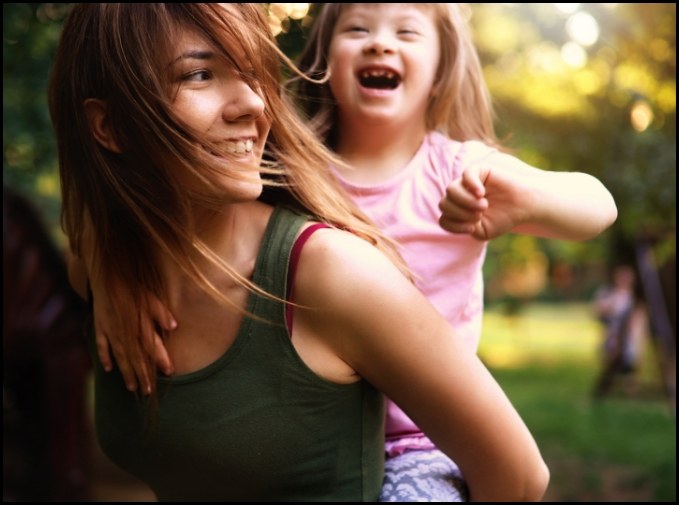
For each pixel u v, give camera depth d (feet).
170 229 4.76
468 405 4.95
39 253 15.65
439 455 5.69
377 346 4.76
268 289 4.73
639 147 21.38
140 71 4.45
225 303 4.71
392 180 5.87
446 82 6.15
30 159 16.85
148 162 4.60
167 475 5.21
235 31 4.48
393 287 4.76
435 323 4.87
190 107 4.43
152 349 4.93
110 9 4.62
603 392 34.94
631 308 34.83
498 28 25.13
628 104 23.07
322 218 4.97
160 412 4.97
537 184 4.71
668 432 25.31
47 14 12.46
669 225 22.81
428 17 6.03
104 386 5.39
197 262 4.87
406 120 5.93
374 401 5.16
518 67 25.80
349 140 6.12
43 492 16.11
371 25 5.94
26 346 15.55
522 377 42.19
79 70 4.75
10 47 14.38
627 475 20.89
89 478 16.57
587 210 4.85
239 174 4.49
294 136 4.99
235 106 4.47
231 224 4.85
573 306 100.07
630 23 20.34
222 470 4.95
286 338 4.73
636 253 28.14
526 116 24.95
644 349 47.50
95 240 5.16
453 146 5.94
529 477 5.26
